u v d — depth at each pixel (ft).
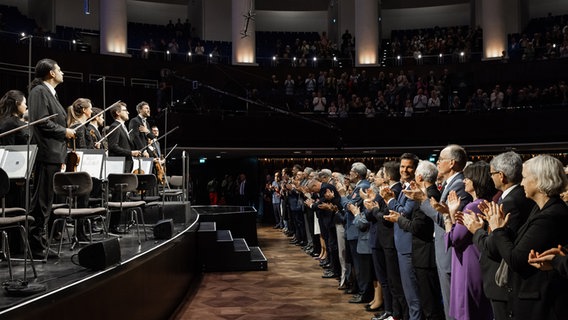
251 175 68.64
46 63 16.33
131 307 15.03
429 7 82.74
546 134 55.47
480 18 74.69
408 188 16.29
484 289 10.70
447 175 13.80
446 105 59.00
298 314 20.26
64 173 15.19
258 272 29.89
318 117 59.47
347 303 21.94
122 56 56.90
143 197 23.79
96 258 13.17
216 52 67.15
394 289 17.44
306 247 37.73
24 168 14.03
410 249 15.71
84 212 15.94
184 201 27.81
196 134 56.34
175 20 81.05
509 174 10.57
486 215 9.91
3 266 14.12
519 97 56.70
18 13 66.49
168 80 56.44
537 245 8.77
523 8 74.79
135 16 79.00
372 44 66.54
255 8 83.05
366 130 59.36
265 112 59.11
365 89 61.46
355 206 20.25
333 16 80.12
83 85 52.70
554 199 9.11
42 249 15.37
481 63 61.62
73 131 16.01
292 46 76.28
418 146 58.90
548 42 62.90
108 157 21.52
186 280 24.75
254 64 64.75
